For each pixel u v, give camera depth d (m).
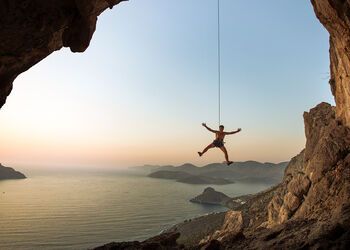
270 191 80.88
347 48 16.17
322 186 21.02
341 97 23.75
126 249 14.41
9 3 10.49
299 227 15.71
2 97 13.66
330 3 13.79
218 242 14.59
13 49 11.92
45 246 182.50
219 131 16.34
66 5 12.05
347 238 10.97
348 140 21.78
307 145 30.12
